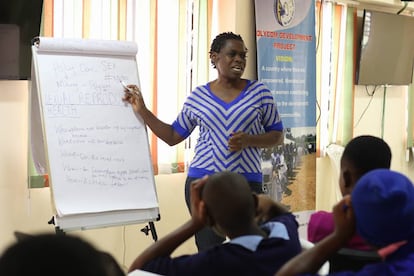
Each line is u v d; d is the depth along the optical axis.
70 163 2.68
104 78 2.87
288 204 4.44
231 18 4.05
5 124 3.10
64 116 2.71
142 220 2.83
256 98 2.89
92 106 2.80
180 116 2.99
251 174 2.88
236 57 2.85
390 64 5.59
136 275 1.52
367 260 1.67
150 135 3.68
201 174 2.87
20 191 3.18
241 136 2.76
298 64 4.44
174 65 3.78
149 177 2.88
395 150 6.07
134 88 2.93
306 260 1.39
